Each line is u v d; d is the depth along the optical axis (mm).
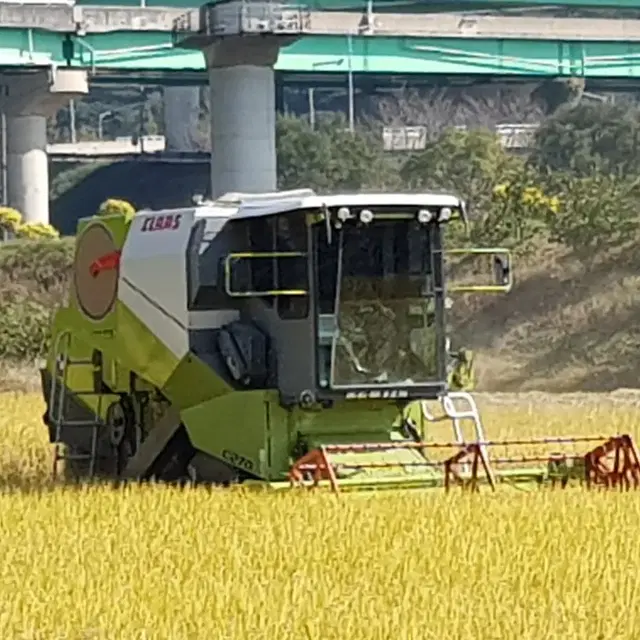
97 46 83188
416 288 25406
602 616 14680
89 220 28781
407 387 25078
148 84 109438
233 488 23781
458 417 25031
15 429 37281
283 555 18141
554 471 24531
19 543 19234
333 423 25125
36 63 81688
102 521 20859
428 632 14102
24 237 89500
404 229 25391
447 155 107750
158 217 26906
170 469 26719
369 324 25125
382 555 18094
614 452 24641
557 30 90000
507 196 78875
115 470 28094
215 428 25250
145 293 26750
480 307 73438
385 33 86312
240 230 25891
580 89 149375
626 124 121812
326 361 24750
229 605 15445
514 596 15648
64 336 29484
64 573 17156
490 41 89438
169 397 26406
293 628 14438
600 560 17422
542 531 19359
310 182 112938
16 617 15133
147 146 148000
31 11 80938
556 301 73375
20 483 27391
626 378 68438
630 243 75625
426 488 23766
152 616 15031
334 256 24938
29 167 99125
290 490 23156
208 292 25703
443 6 95438
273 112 79688
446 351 25516
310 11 83312
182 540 19344
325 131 127250
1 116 110938
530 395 54594
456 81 97625
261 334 25422
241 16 76625
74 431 29125
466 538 18969
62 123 170625
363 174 112625
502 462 24547
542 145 123062
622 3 94688
